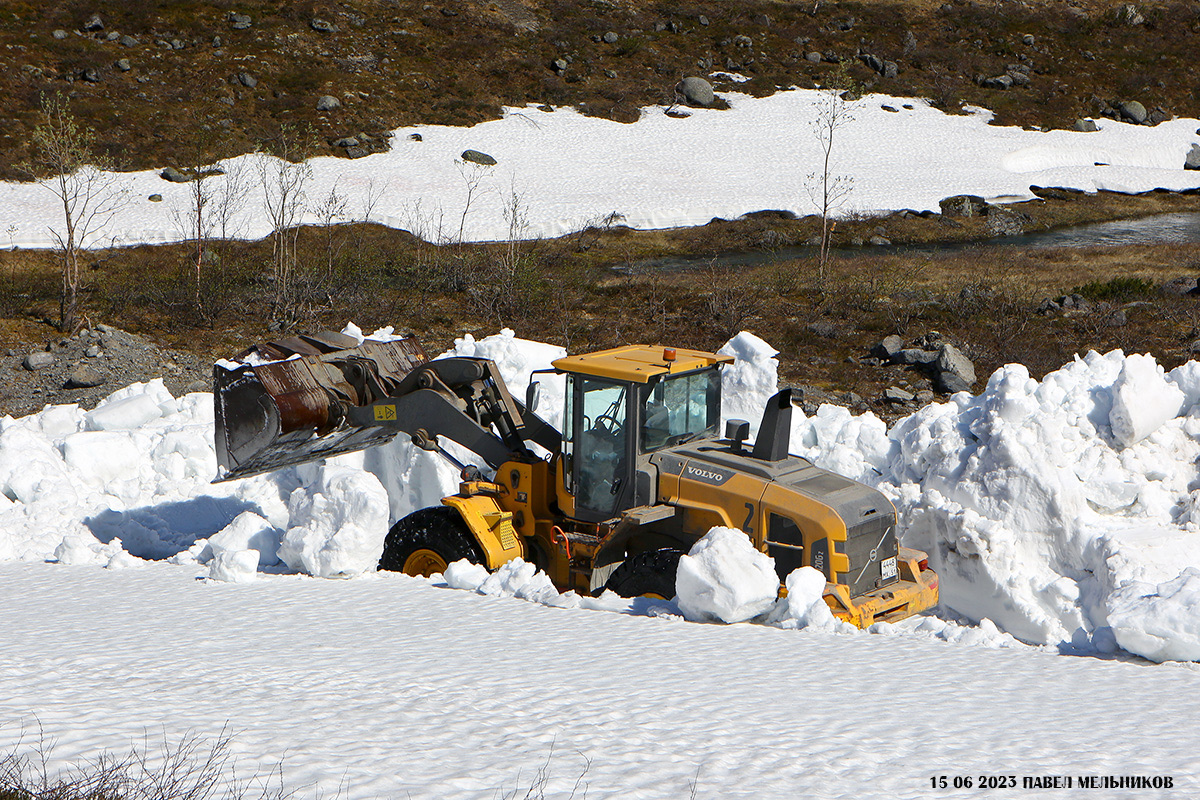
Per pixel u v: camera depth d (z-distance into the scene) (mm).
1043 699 10875
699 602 14344
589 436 16438
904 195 77000
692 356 16734
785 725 9633
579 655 12430
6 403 34000
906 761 8586
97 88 76812
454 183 73375
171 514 22016
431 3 98938
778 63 100625
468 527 17281
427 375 18031
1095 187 83062
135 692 10055
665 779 7953
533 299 46688
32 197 62781
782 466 15883
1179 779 8242
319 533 17359
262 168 71625
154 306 44125
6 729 8523
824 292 47625
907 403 33719
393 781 7570
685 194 74438
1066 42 107062
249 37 87000
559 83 91562
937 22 109688
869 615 14727
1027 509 16859
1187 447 18094
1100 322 40969
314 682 10812
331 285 47562
